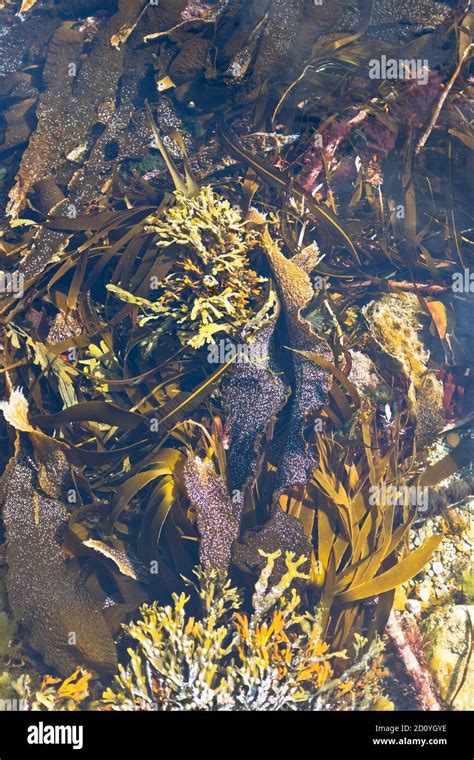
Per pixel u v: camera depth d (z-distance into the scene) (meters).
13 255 1.07
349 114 1.11
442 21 1.15
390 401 1.03
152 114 1.12
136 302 1.01
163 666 0.88
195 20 1.12
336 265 1.10
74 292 1.05
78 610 0.93
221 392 1.00
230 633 0.93
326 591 0.94
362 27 1.15
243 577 0.93
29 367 1.02
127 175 1.11
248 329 0.99
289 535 0.94
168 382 1.01
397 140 1.10
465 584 0.97
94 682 0.93
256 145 1.11
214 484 0.93
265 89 1.12
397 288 1.08
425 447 1.02
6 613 0.95
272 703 0.87
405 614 0.97
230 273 1.01
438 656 0.94
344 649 0.92
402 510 1.00
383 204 1.10
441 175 1.10
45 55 1.17
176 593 0.94
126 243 1.07
